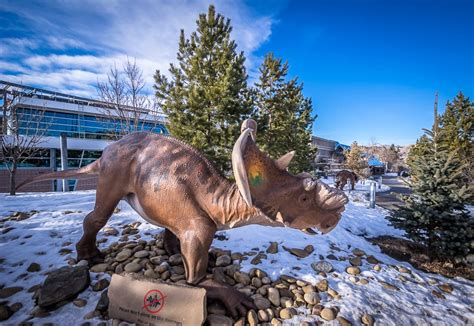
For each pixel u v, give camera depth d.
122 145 2.82
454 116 16.22
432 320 2.72
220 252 3.54
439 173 4.77
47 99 15.56
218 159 7.08
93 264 3.12
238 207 2.40
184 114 7.04
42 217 4.79
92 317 2.33
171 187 2.45
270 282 3.01
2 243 3.71
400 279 3.58
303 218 2.22
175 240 3.50
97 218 2.91
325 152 47.09
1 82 10.74
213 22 7.30
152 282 2.29
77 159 16.56
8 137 9.60
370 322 2.55
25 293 2.65
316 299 2.79
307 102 17.09
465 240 4.34
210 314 2.39
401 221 5.09
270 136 11.00
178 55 7.92
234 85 7.00
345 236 5.05
